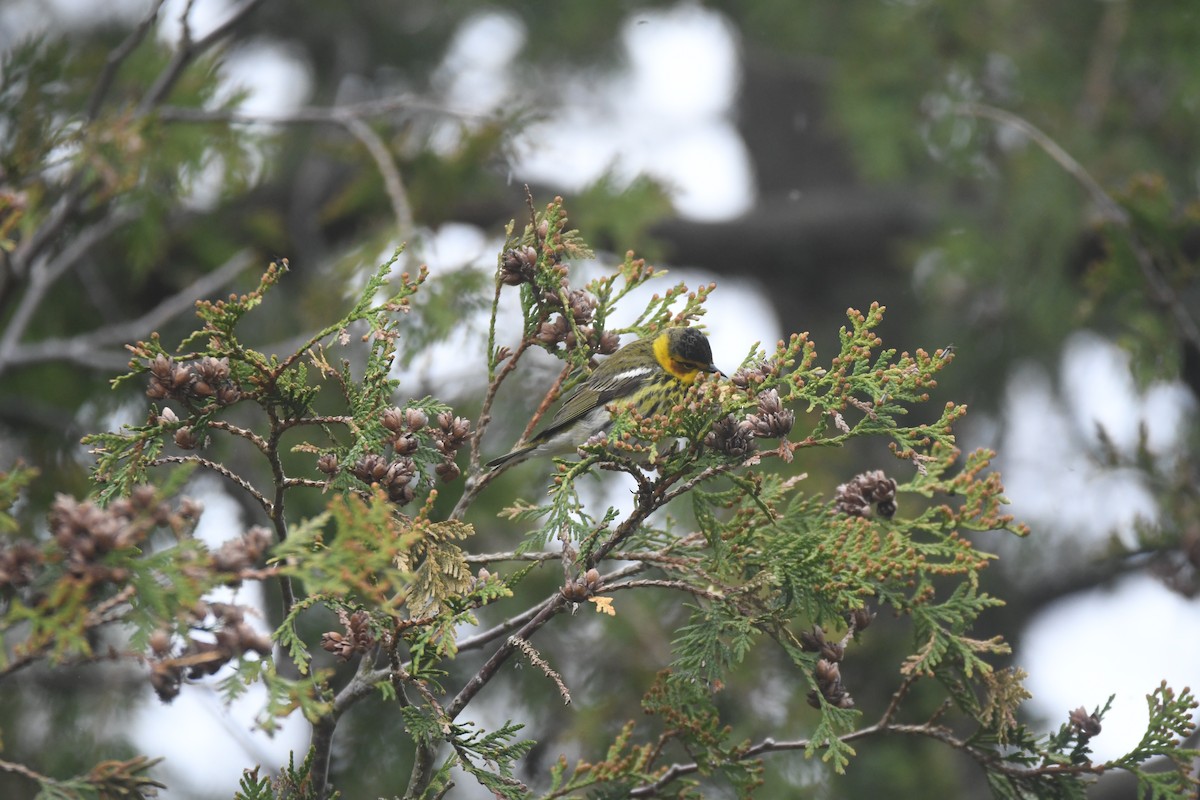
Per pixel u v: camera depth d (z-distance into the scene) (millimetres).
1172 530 12195
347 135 16734
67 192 11148
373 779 11391
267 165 13203
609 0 19172
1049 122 15688
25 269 10547
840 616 6125
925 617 6355
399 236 12234
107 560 4648
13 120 10695
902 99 16578
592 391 9781
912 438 6148
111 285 14625
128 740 12023
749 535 6191
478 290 12164
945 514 6145
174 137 12148
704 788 10680
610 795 6266
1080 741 6469
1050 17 16625
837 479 13992
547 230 6520
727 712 11984
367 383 6055
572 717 12203
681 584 6125
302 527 5074
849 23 18547
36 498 12320
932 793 12789
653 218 13984
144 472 5902
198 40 11336
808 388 6117
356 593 5938
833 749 5914
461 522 6297
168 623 4770
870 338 6098
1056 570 17469
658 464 5973
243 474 12586
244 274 14172
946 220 16297
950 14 16453
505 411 13250
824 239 19234
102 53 12625
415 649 5777
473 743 5820
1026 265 15484
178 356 5801
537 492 13109
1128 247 13180
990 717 6371
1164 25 15320
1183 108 15180
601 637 12625
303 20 18734
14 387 13391
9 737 11719
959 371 17281
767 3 18781
